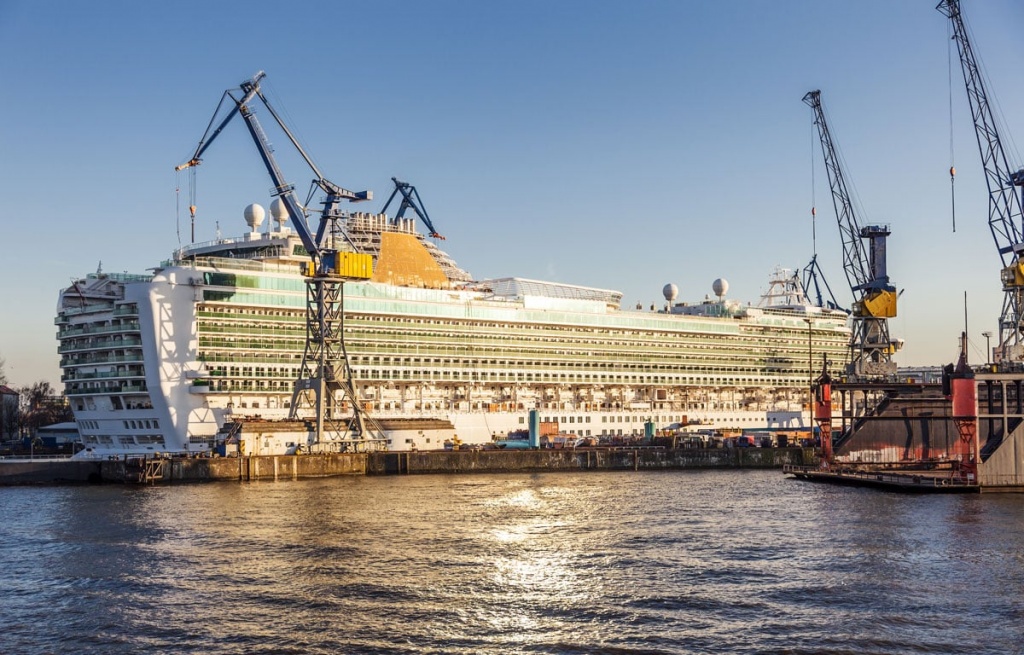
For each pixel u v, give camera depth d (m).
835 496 123.31
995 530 93.62
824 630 60.62
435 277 199.75
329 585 73.06
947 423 160.00
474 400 195.25
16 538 93.62
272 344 166.62
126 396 159.62
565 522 101.25
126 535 94.12
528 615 64.88
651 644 58.50
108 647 59.25
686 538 90.88
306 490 133.12
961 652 56.50
